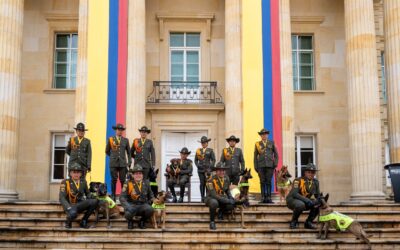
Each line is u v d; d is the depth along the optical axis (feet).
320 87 84.74
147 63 83.56
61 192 49.93
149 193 50.52
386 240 48.01
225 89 78.07
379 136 69.77
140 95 72.02
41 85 83.46
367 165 68.74
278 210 56.13
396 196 62.80
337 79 85.05
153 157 58.75
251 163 68.95
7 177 66.90
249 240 48.06
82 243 47.03
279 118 70.33
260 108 70.38
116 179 57.62
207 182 51.08
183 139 82.64
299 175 83.71
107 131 68.74
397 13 70.33
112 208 51.55
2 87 67.97
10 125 67.92
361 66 70.79
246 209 55.98
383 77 85.46
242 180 55.11
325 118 84.07
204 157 61.67
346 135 83.92
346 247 47.21
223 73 83.87
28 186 81.30
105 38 70.79
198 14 84.02
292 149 70.79
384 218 55.72
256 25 72.23
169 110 81.46
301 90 84.79
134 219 51.88
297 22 85.87
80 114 71.15
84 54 72.49
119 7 71.72
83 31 73.00
